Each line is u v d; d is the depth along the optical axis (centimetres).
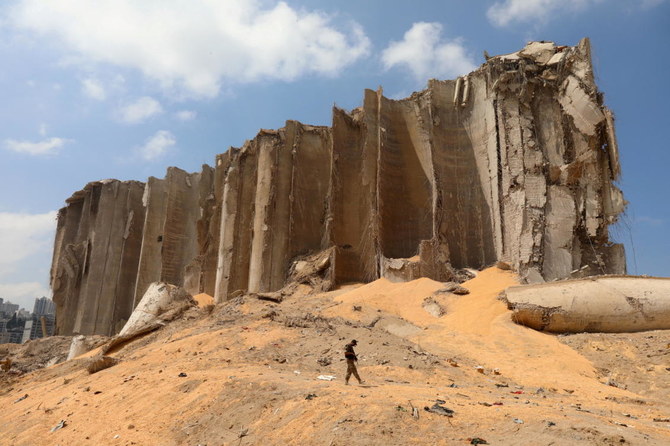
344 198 4247
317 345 1886
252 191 4728
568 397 1455
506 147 3534
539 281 3058
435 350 2095
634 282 2195
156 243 5753
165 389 1405
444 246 3584
